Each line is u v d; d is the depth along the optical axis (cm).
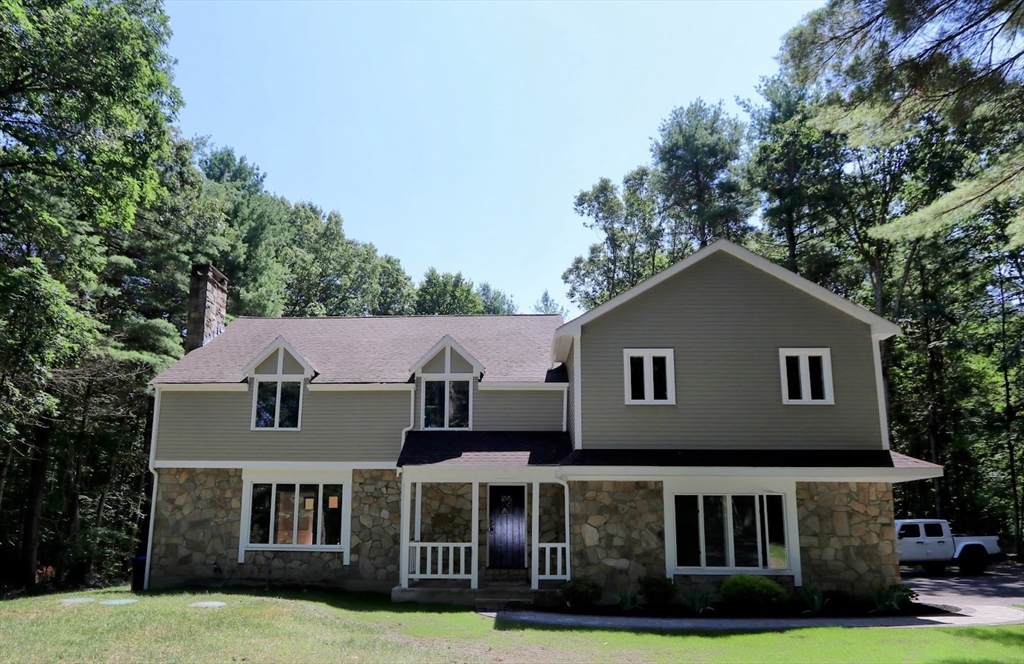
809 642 1285
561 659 1143
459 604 1750
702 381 1862
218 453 2108
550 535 2038
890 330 1862
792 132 3394
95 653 1046
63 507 2831
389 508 2069
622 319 1902
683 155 4078
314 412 2123
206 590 1942
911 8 1136
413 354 2303
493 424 2125
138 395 2908
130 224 1975
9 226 1894
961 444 3294
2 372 1834
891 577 1720
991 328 3297
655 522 1767
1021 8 1097
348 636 1233
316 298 6062
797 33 1265
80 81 1711
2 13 1550
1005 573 2688
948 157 2950
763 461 1728
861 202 3328
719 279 1916
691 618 1553
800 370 1869
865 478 1686
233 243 3628
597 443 1836
